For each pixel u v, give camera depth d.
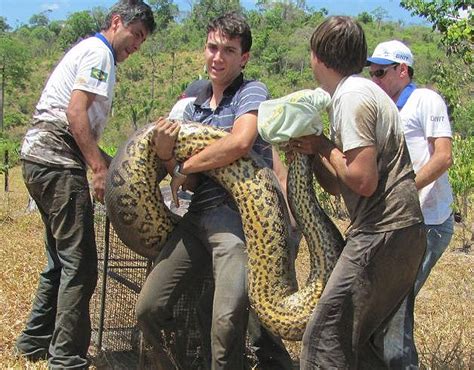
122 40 3.79
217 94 3.47
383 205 2.86
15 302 4.94
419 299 5.79
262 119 3.00
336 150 2.92
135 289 3.87
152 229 3.38
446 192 3.70
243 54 3.41
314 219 3.11
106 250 4.00
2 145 22.33
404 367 3.15
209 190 3.31
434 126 3.60
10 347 4.17
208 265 3.39
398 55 3.74
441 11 7.14
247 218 3.18
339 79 2.96
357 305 2.88
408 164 2.93
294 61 58.22
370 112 2.83
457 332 4.58
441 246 3.69
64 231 3.69
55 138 3.70
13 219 9.66
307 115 2.90
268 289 3.15
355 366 2.93
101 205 4.28
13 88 59.69
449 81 9.87
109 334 4.17
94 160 3.62
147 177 3.33
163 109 49.44
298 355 4.17
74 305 3.68
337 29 2.90
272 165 3.53
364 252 2.87
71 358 3.68
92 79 3.64
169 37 70.50
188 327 3.63
